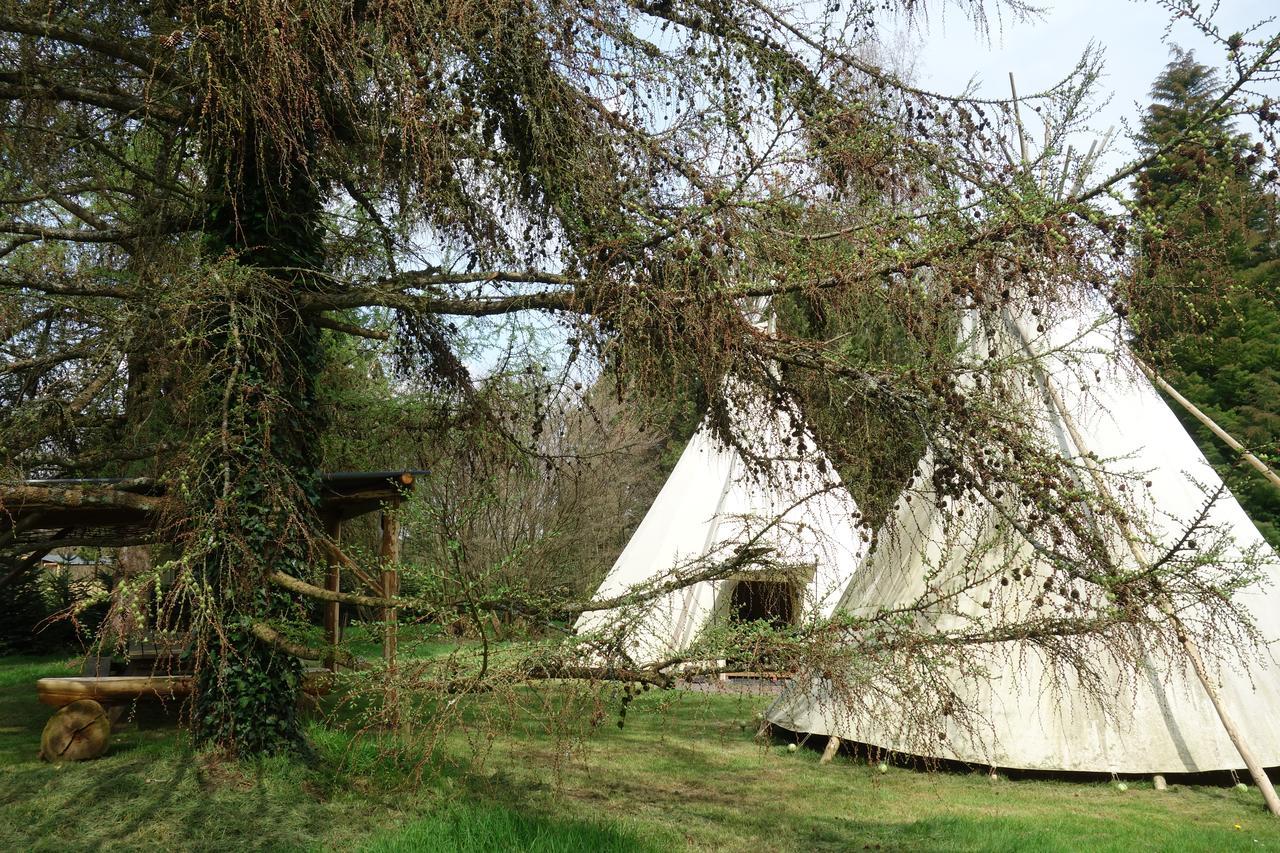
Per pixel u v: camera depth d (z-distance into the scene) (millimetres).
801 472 5918
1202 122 4059
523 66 5652
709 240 5059
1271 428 16797
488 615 4477
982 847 5160
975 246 4734
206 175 6578
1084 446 6863
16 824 5133
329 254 7621
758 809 6109
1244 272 15258
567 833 4992
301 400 6480
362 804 5598
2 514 7238
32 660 14555
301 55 5328
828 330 5641
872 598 7824
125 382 6656
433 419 7996
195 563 5207
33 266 7512
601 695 4473
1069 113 4750
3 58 6766
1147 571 4191
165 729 7750
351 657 5320
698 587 10586
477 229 5992
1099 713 7031
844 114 5441
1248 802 6406
